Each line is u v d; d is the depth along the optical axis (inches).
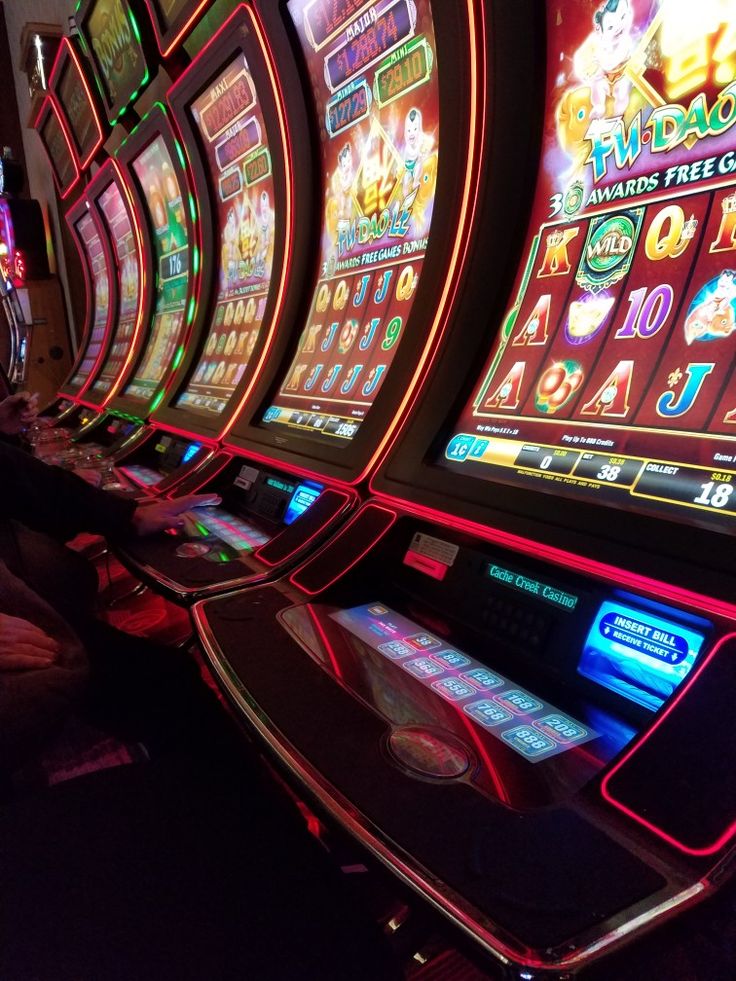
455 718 34.0
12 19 235.1
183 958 31.0
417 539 48.5
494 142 50.6
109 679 65.2
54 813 40.4
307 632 42.7
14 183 230.7
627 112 42.8
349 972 30.6
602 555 36.4
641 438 39.4
